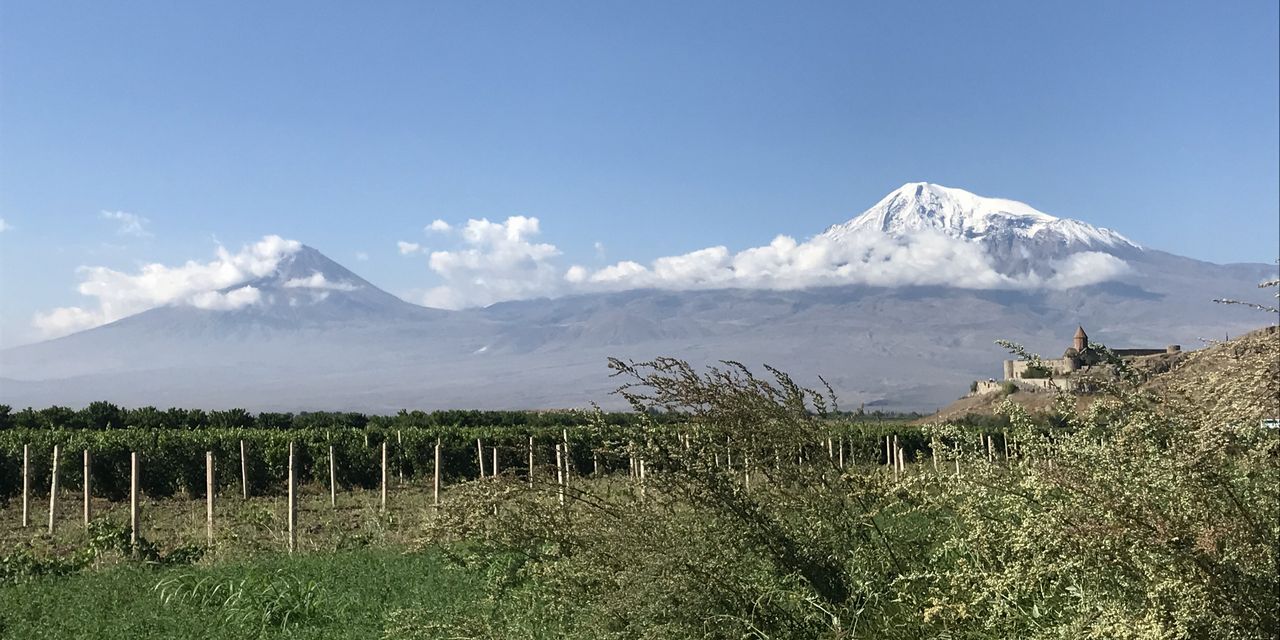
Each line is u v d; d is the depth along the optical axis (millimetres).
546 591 5844
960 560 4648
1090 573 3918
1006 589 4242
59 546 16750
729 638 4867
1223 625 3426
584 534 5527
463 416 46500
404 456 30297
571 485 5848
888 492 5168
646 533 5180
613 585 5242
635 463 5414
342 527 17516
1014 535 4332
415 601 7914
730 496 5129
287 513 20703
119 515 20641
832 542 5258
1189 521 3625
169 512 21688
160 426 36750
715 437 5387
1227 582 3426
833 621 4863
